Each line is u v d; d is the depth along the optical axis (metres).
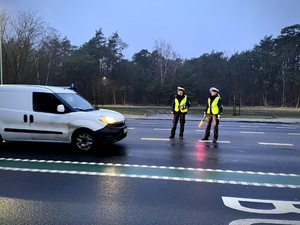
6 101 7.02
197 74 57.22
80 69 54.00
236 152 7.24
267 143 8.76
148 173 5.13
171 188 4.33
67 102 6.95
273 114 24.95
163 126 13.16
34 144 7.76
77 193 4.04
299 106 46.19
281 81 53.28
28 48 32.44
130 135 9.91
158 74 56.88
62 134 6.74
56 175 4.92
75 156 6.40
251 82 55.69
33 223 3.10
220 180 4.80
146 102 51.94
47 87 7.09
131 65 64.62
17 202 3.68
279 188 4.44
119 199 3.83
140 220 3.20
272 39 60.38
